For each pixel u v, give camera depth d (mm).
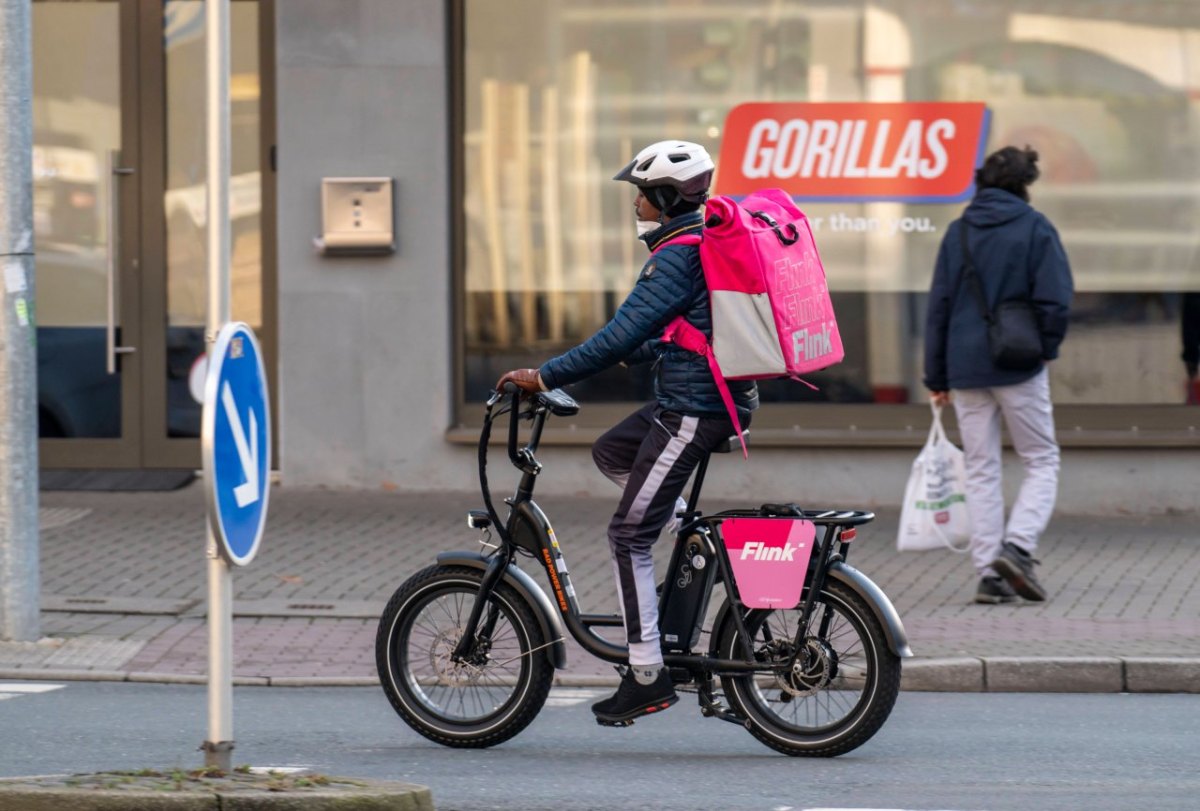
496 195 42250
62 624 29906
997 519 31469
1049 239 30656
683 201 21719
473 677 22453
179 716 24250
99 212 42906
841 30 41500
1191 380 41156
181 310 42938
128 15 42656
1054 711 25062
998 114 41375
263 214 42531
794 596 21531
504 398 22328
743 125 41781
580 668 27656
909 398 41500
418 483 41812
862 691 21484
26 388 28469
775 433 41062
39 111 42938
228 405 17438
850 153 41562
